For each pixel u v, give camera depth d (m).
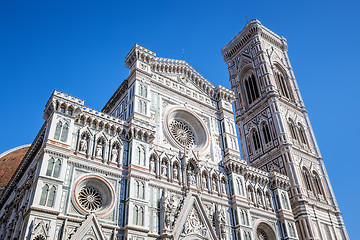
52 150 36.84
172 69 59.75
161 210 42.34
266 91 82.94
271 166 73.44
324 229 64.88
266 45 95.38
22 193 42.91
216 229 46.91
